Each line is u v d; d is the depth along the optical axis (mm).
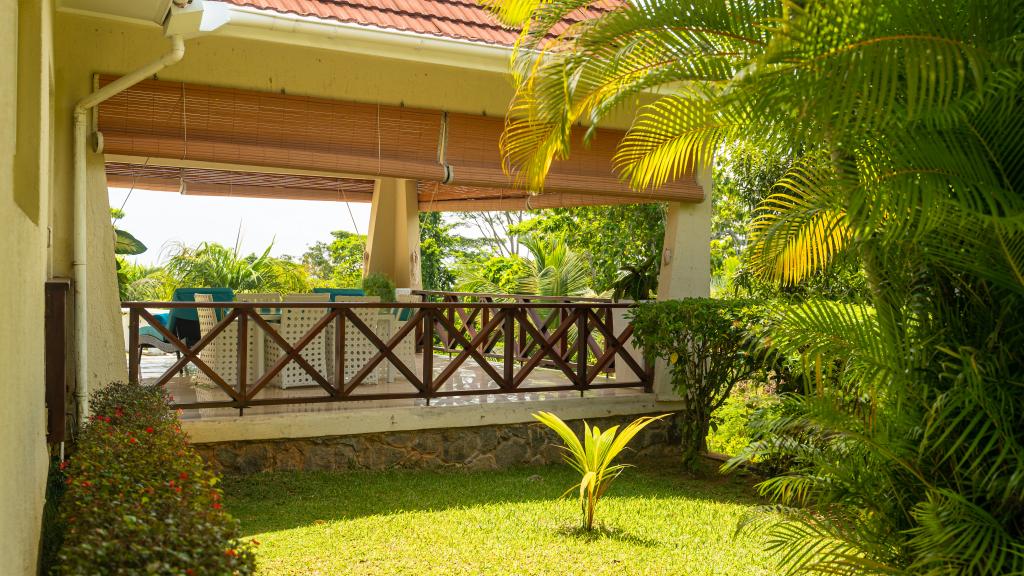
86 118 6586
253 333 8336
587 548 5430
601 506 6684
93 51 6617
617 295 10969
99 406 5020
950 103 2932
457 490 7059
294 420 7219
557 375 10547
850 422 3723
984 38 2918
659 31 3887
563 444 8508
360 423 7488
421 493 6887
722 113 3969
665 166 5070
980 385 3143
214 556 2131
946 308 3529
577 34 4117
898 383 3520
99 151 6570
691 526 6133
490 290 19375
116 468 3154
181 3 5465
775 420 4074
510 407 8195
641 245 15359
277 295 8867
